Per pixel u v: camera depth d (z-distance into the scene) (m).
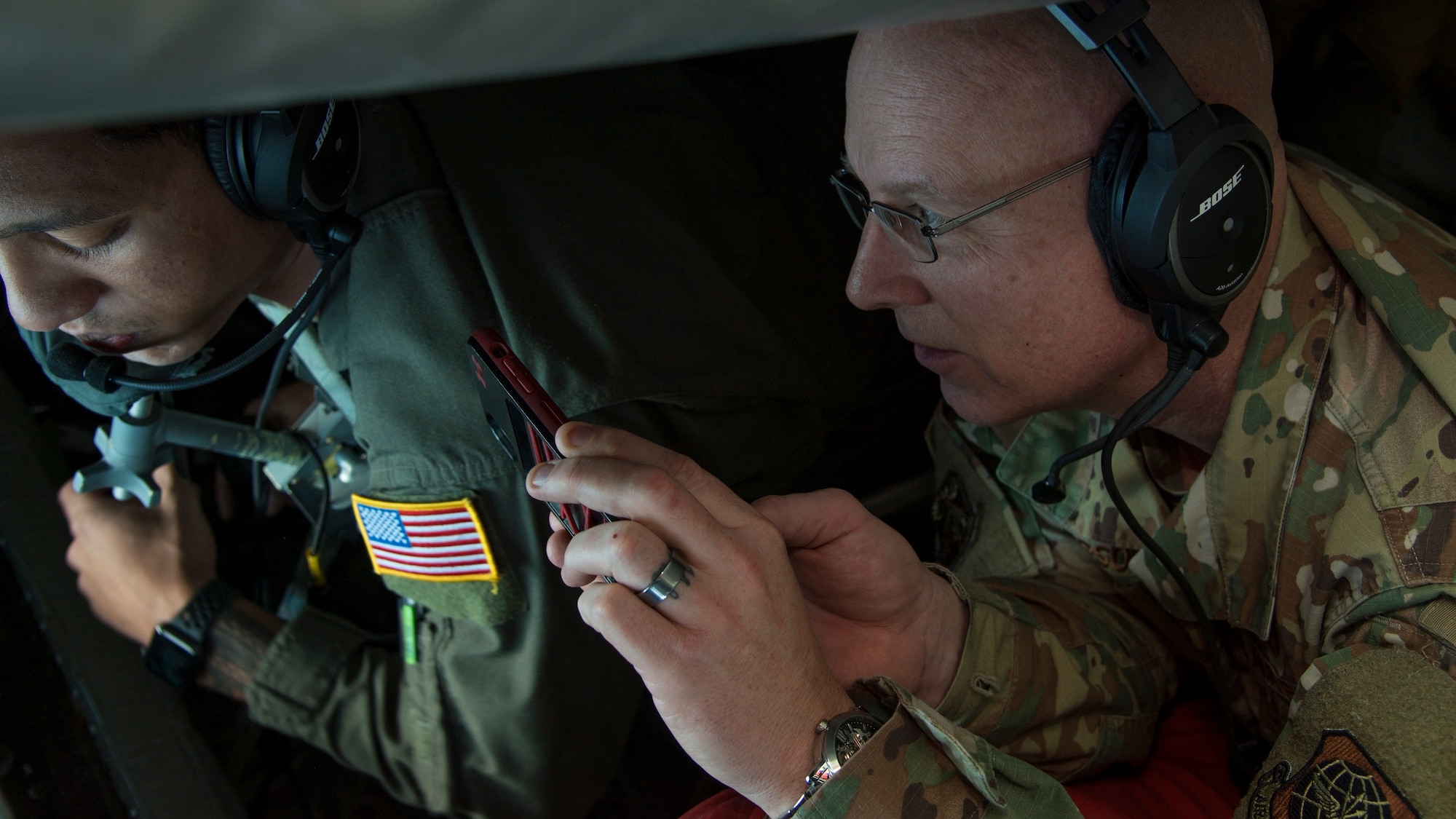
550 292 1.00
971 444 1.27
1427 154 1.45
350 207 1.01
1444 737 0.66
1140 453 1.06
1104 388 0.90
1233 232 0.68
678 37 0.32
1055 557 1.20
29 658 1.23
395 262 1.00
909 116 0.73
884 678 0.76
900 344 1.60
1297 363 0.86
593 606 0.64
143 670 1.30
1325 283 0.86
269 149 0.80
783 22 0.32
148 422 1.14
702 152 1.16
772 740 0.69
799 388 1.19
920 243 0.80
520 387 0.71
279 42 0.25
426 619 1.20
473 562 1.04
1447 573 0.73
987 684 0.95
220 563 1.57
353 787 1.42
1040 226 0.75
